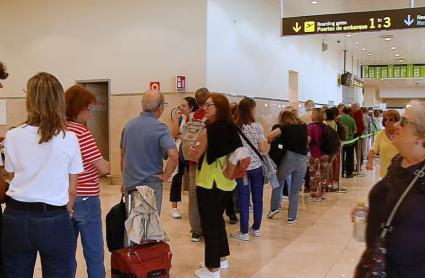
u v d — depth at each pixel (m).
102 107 10.12
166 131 3.69
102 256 3.16
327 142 7.62
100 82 9.65
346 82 19.08
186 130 4.58
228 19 9.45
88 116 3.12
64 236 2.42
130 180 3.71
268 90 11.59
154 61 9.12
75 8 9.77
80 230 3.04
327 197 8.14
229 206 6.03
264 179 5.43
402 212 1.78
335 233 5.62
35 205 2.34
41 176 2.36
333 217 6.52
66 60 9.89
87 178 3.03
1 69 2.72
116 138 9.48
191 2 8.77
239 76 9.96
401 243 1.77
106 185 9.23
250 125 5.27
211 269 3.98
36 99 2.40
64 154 2.41
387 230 1.81
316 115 7.71
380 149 4.55
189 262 4.47
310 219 6.39
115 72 9.45
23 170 2.38
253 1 10.62
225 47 9.36
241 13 10.02
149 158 3.67
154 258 3.36
